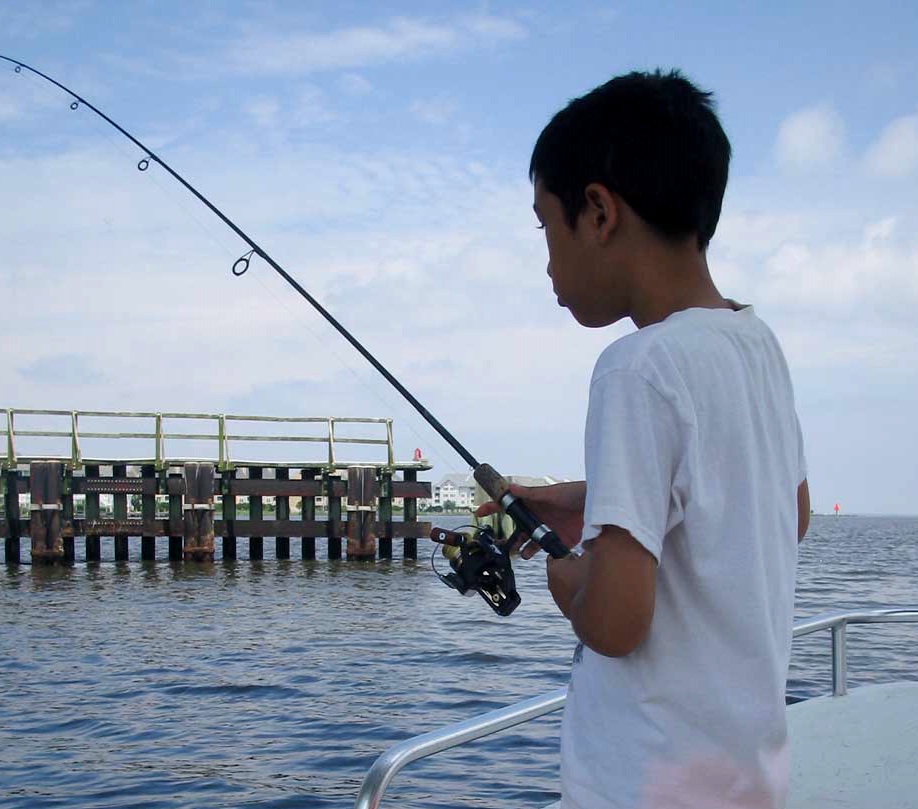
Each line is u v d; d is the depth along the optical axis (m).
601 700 1.24
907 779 2.59
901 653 10.91
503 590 1.59
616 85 1.30
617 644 1.17
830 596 19.58
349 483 23.42
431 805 5.55
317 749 7.21
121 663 11.16
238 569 22.83
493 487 1.58
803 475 1.44
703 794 1.19
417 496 24.14
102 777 6.50
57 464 22.03
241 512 39.94
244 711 8.57
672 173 1.24
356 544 23.44
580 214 1.30
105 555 30.52
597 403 1.22
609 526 1.16
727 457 1.22
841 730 2.92
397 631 13.75
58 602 17.33
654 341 1.21
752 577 1.21
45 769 6.71
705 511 1.19
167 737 7.63
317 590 19.25
